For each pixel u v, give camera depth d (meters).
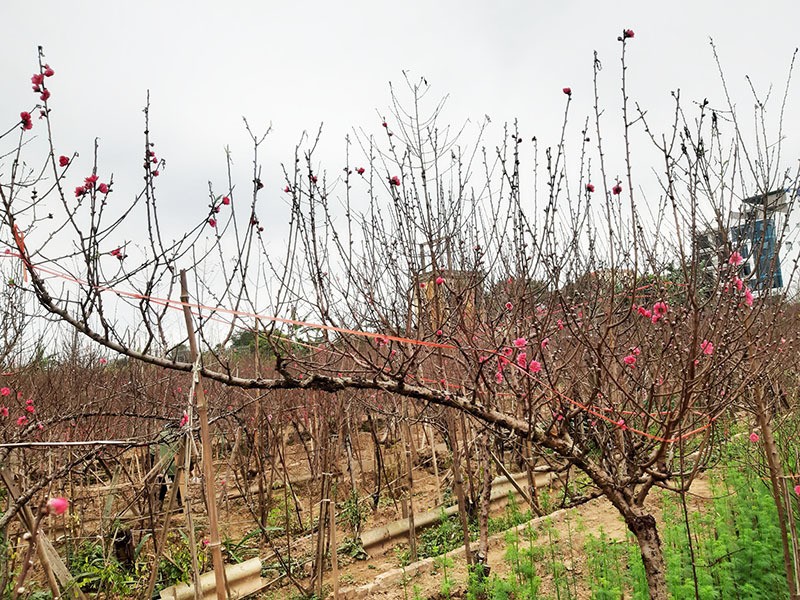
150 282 2.42
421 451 8.64
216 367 5.79
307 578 5.05
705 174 2.79
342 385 2.81
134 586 4.51
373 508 6.96
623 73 2.67
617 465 3.22
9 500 2.78
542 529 5.22
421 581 4.69
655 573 2.88
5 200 2.05
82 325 2.29
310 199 3.08
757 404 3.21
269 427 6.07
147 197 2.48
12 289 4.49
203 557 4.80
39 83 2.28
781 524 3.24
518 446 3.96
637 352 3.29
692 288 2.59
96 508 5.60
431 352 3.28
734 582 3.56
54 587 2.89
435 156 3.86
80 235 2.27
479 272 3.80
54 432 4.65
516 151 3.27
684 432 3.00
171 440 2.61
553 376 3.23
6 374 4.24
